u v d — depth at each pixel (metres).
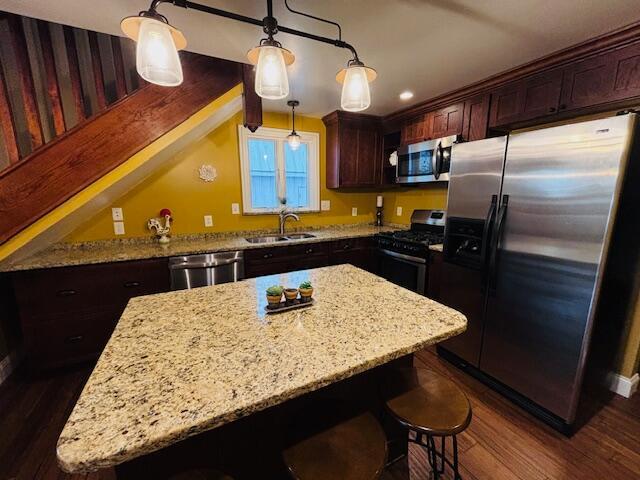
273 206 3.46
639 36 1.56
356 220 4.05
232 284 1.55
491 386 1.97
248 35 1.68
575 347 1.51
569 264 1.50
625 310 1.75
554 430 1.63
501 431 1.62
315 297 1.35
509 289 1.80
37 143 1.66
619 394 1.91
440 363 2.28
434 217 3.31
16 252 1.74
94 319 2.18
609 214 1.34
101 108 1.75
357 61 1.11
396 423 1.38
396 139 3.61
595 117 1.99
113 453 0.55
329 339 0.96
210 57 1.97
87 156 1.73
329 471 0.79
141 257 2.27
